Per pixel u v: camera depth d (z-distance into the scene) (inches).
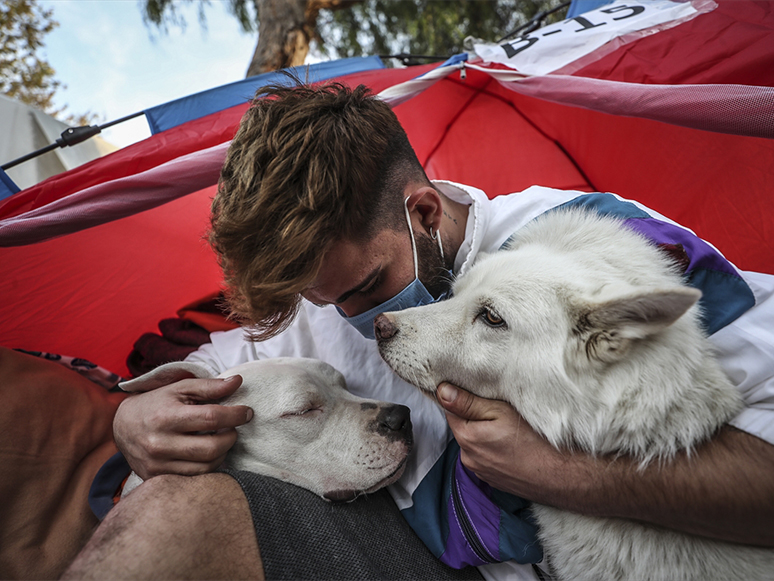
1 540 21.7
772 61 25.5
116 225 32.0
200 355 29.1
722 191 32.7
